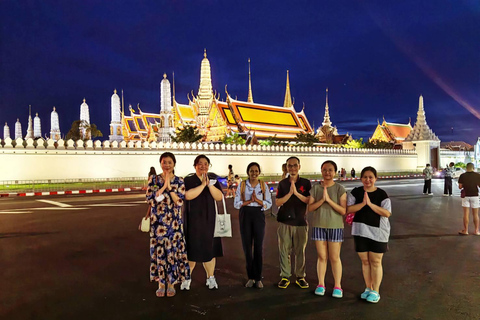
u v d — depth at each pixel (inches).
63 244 352.5
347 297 215.9
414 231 410.6
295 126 2465.6
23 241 365.7
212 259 231.9
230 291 227.6
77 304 207.2
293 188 227.5
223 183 1080.2
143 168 1306.6
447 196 796.0
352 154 1923.0
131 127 2945.4
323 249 219.0
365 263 213.3
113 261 294.5
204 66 2568.9
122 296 219.5
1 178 1056.8
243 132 2139.5
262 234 235.8
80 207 639.1
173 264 220.2
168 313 194.9
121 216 530.6
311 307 201.5
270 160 1637.6
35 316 191.2
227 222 238.1
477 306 201.2
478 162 2679.6
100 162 1221.1
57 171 1141.7
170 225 221.6
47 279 250.2
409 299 211.6
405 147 2231.8
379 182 1326.3
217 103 2242.9
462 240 364.8
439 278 248.2
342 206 215.2
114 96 2650.1
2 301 211.6
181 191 221.5
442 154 2522.1
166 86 2231.8
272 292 225.5
